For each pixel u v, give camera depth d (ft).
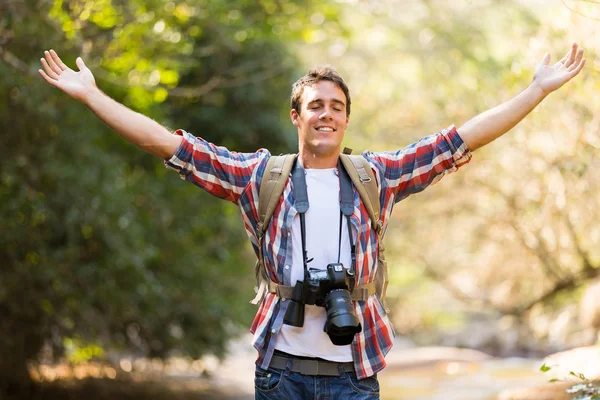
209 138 49.83
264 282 13.29
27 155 34.37
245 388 48.85
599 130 33.86
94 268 36.37
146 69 35.68
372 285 13.16
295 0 44.68
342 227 12.94
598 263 56.54
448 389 45.70
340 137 13.24
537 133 42.57
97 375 47.44
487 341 67.56
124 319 40.45
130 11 32.83
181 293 42.98
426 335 86.17
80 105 34.94
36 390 41.98
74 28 30.94
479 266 70.13
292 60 49.73
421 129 74.43
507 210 60.18
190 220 46.29
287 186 13.07
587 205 44.06
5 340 38.52
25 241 34.96
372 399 12.96
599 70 26.37
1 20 28.02
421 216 71.97
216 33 41.01
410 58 88.43
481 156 56.54
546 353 60.80
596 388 18.44
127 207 36.78
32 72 29.09
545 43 32.35
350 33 47.55
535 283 64.95
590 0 20.68
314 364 12.76
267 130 49.49
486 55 69.77
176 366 53.67
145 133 12.93
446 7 74.23
